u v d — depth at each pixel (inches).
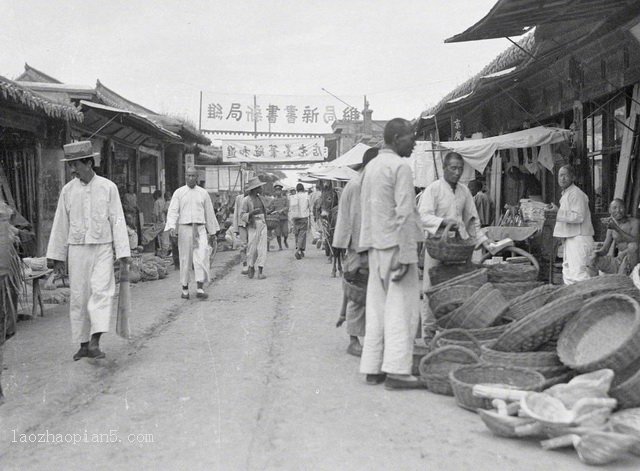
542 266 405.4
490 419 158.4
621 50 355.3
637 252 298.4
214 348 269.7
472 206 258.7
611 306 189.2
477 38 335.3
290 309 367.6
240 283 489.7
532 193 559.5
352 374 225.0
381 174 203.3
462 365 205.0
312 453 152.7
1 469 147.5
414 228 201.3
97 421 179.9
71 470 146.6
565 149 456.1
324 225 629.6
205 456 152.6
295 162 1155.3
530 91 508.7
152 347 273.0
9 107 464.8
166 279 525.3
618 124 385.7
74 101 564.4
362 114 1205.1
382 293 209.9
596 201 418.0
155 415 183.6
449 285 221.6
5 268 204.2
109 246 247.3
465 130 716.0
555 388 163.8
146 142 865.5
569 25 383.6
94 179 247.3
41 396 199.9
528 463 143.6
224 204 1089.4
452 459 147.0
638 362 169.6
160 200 792.3
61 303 392.5
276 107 1159.6
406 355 203.2
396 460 147.4
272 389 207.5
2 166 498.6
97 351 245.0
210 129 1144.8
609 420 152.2
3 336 201.2
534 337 190.5
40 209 519.8
